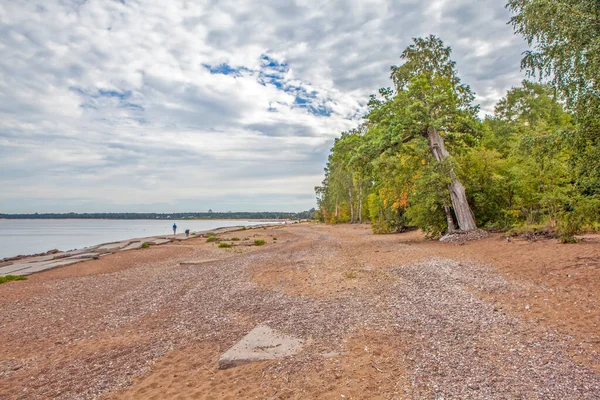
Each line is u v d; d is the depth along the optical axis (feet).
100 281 48.62
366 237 105.29
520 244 47.32
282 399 14.40
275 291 34.99
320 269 46.14
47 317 30.96
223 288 38.40
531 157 49.26
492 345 18.43
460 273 36.70
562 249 39.52
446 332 20.75
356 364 17.12
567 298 24.58
